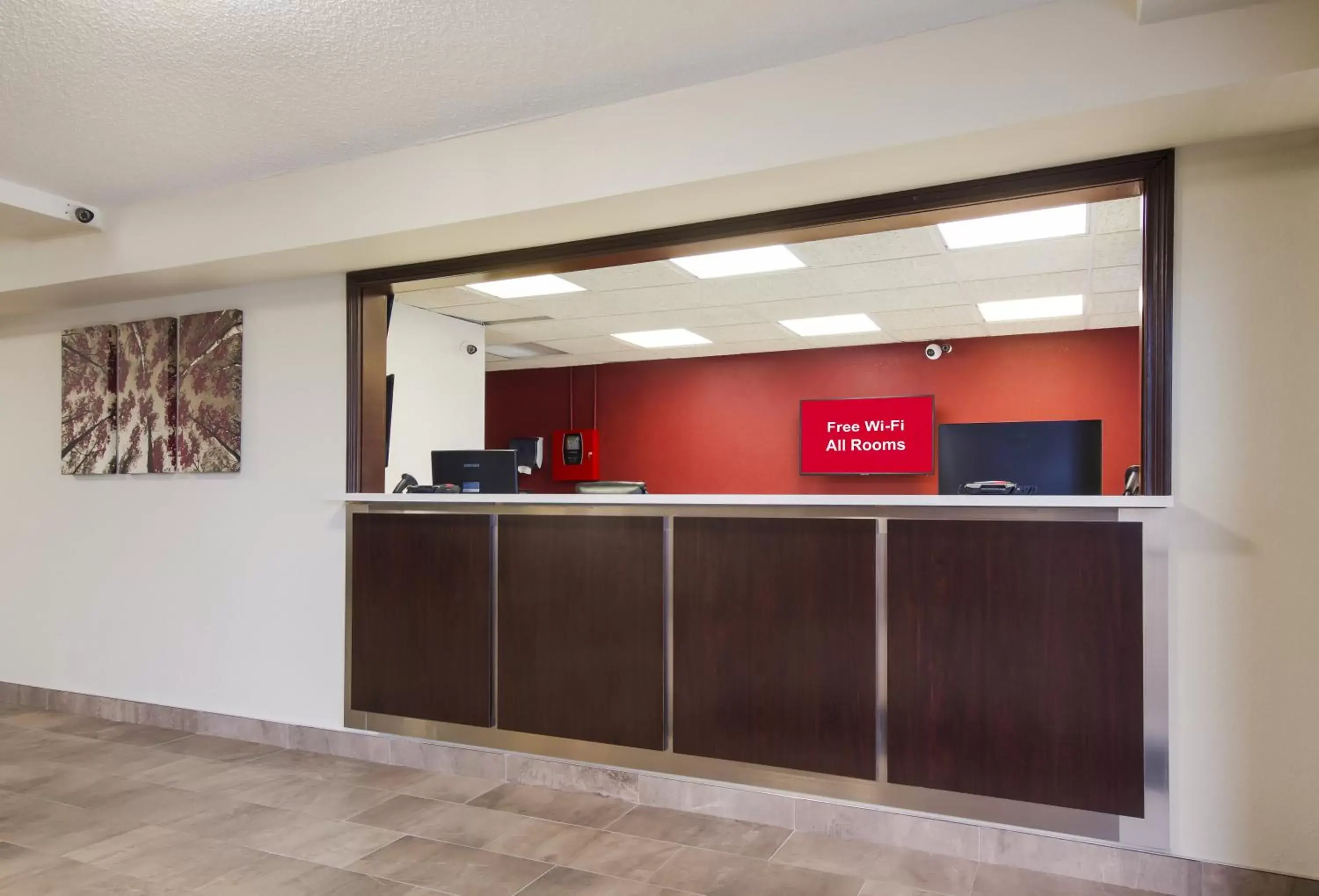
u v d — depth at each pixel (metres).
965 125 2.33
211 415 3.92
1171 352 2.39
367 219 3.24
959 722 2.52
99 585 4.27
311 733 3.62
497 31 2.40
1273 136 2.33
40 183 3.52
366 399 3.68
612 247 3.22
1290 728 2.25
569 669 3.08
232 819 2.83
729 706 2.82
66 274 3.94
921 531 2.59
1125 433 6.29
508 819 2.82
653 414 7.95
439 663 3.35
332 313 3.73
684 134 2.70
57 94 2.76
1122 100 2.15
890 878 2.38
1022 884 2.35
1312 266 2.28
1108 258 4.51
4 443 4.61
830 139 2.49
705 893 2.30
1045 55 2.24
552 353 7.59
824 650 2.69
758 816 2.77
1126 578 2.37
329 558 3.66
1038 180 2.57
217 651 3.91
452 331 6.07
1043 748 2.43
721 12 2.30
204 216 3.59
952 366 6.82
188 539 4.02
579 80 2.67
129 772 3.34
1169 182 2.40
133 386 4.15
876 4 2.26
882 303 5.57
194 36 2.42
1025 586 2.47
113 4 2.25
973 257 4.49
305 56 2.52
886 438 7.00
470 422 6.20
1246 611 2.29
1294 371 2.28
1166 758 2.33
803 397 7.35
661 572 2.93
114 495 4.24
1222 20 2.07
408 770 3.36
